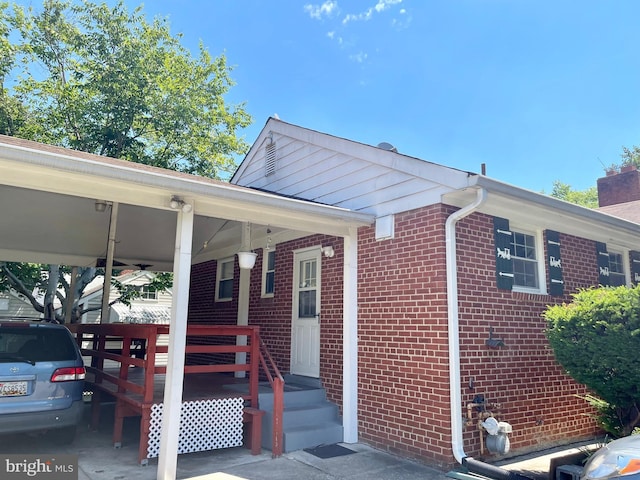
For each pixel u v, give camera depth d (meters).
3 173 4.27
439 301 5.62
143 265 10.77
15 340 5.49
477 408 5.56
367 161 7.10
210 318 10.74
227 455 5.76
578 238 7.77
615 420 5.64
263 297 8.94
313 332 7.62
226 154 19.09
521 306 6.44
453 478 4.97
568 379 6.84
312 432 6.16
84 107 15.66
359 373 6.57
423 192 6.04
